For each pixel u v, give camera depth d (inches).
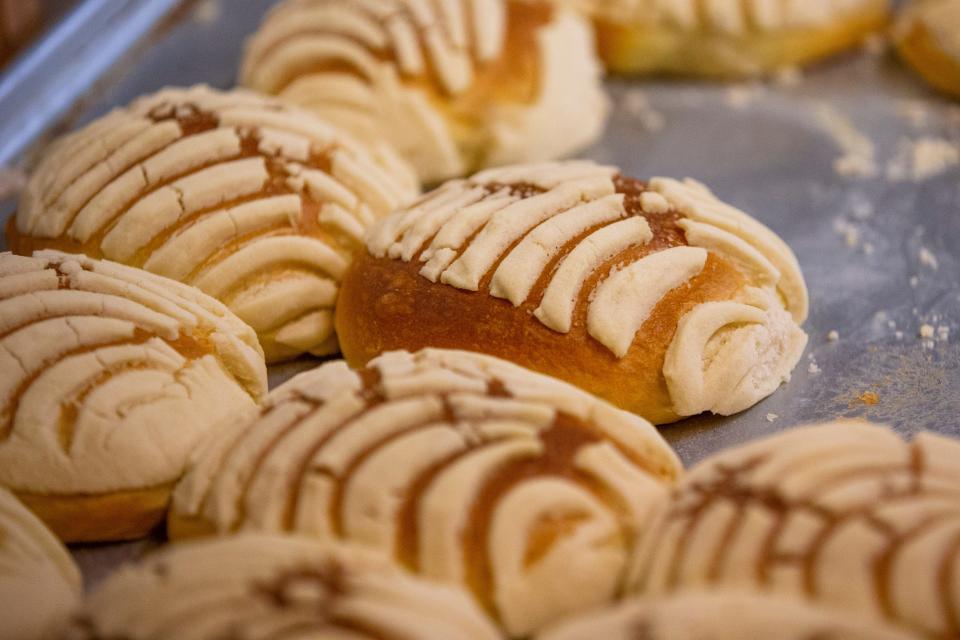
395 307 18.6
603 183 19.0
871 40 25.6
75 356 17.5
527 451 16.4
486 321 18.2
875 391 19.1
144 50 25.0
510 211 18.6
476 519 16.1
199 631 15.1
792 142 23.4
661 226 18.7
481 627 15.5
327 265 19.4
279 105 20.5
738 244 18.6
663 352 18.2
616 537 16.3
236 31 25.5
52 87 23.4
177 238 18.9
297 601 15.2
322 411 16.8
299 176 19.5
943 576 15.1
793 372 19.4
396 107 21.7
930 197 22.1
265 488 16.4
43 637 16.0
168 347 17.9
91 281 18.1
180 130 19.6
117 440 17.3
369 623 15.1
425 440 16.3
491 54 22.0
